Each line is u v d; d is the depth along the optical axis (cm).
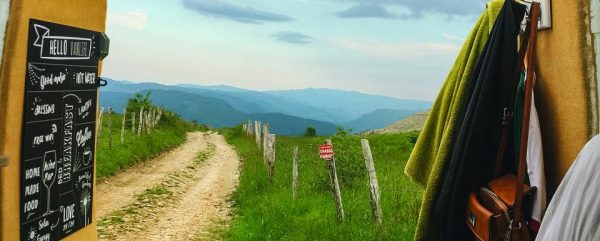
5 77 321
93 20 443
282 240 932
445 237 353
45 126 369
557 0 316
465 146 334
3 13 318
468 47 375
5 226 325
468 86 358
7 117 322
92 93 454
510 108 333
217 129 7156
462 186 335
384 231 849
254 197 1437
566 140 311
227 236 1057
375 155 2064
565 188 201
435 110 397
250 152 2925
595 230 180
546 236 202
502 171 347
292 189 1395
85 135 443
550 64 328
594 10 286
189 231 1108
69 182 414
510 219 305
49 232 382
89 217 463
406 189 1167
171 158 2577
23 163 343
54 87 379
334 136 1368
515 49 332
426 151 398
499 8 355
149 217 1222
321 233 910
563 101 313
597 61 286
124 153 2052
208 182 1892
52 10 369
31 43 344
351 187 1291
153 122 3500
